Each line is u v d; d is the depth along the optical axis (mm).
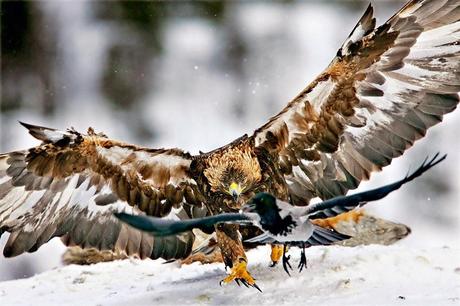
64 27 38000
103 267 15633
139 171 13391
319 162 13242
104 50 37562
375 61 12453
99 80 37188
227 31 37719
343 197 8836
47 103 37031
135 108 36406
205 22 38188
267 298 12023
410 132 12844
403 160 29734
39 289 14359
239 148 13188
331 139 13070
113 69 37188
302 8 38531
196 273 14383
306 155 13242
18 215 13211
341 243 16391
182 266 15406
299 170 13359
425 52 12562
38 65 37469
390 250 13867
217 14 38281
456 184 29297
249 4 38625
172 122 35625
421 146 30094
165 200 13648
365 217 16562
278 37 37438
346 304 11391
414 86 12703
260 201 9039
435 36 12508
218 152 13234
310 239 9234
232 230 12578
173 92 36500
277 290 12336
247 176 12977
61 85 37250
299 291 12188
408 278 12602
